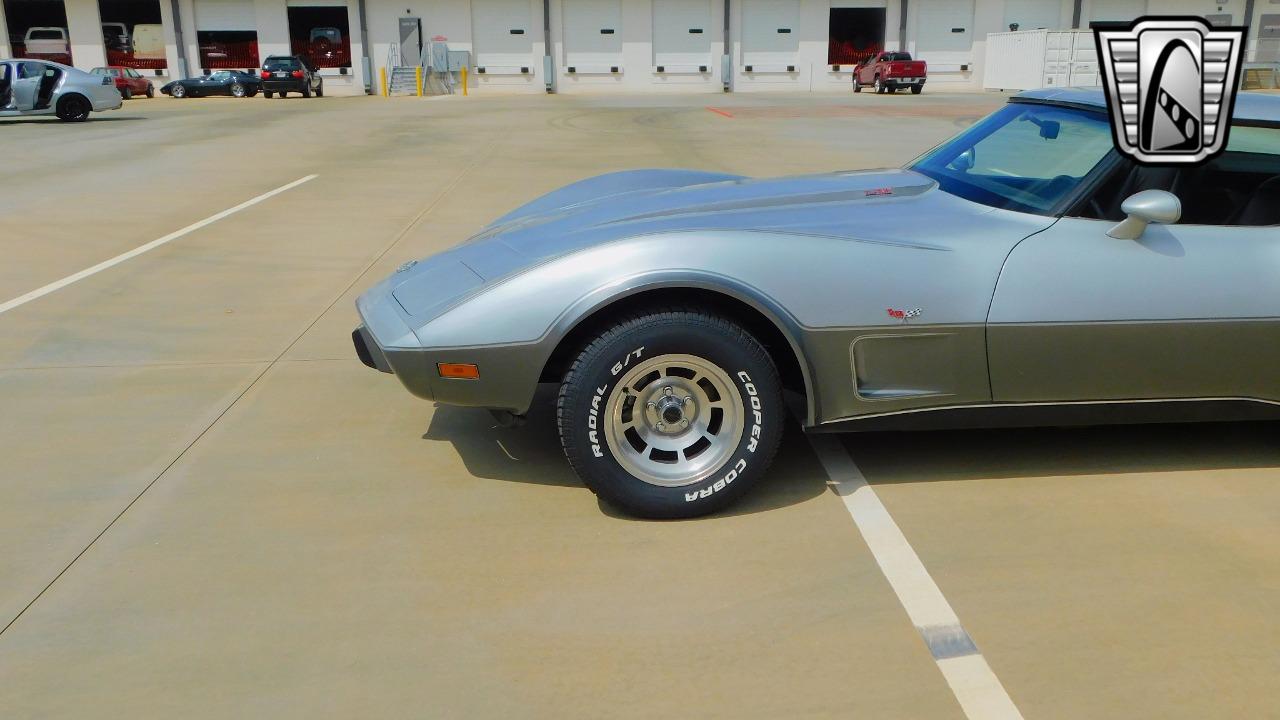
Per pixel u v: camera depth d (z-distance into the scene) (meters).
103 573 2.80
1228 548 2.87
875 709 2.19
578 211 3.72
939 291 3.04
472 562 2.84
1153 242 3.12
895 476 3.38
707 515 3.09
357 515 3.13
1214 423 3.80
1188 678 2.29
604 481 3.01
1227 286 3.11
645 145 14.97
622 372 2.94
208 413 4.06
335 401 4.20
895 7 39.88
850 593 2.65
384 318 3.22
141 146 15.38
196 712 2.21
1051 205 3.19
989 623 2.51
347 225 8.27
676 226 3.16
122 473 3.47
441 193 10.00
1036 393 3.16
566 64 40.47
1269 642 2.42
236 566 2.83
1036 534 2.96
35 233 7.96
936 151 3.89
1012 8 40.12
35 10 38.94
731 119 20.88
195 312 5.65
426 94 39.88
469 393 3.04
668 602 2.62
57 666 2.38
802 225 3.13
